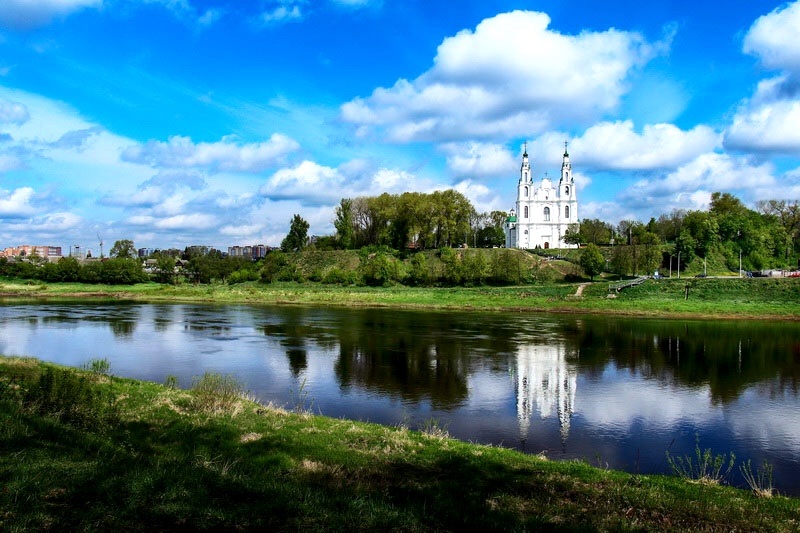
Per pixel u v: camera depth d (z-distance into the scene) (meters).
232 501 11.23
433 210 143.12
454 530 10.90
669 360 40.19
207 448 15.61
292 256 148.88
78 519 9.72
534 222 169.50
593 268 114.75
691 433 23.39
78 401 17.52
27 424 15.20
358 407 26.36
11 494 10.34
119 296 98.44
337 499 11.73
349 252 144.50
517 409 26.58
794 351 44.59
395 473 14.52
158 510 10.31
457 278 113.31
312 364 36.91
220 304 86.31
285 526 10.20
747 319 69.31
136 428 17.22
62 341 46.53
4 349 42.25
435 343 46.56
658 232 163.75
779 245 138.00
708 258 130.38
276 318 65.88
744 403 28.36
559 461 17.83
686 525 12.03
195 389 23.67
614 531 11.40
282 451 15.91
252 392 29.11
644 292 91.12
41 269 130.50
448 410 26.17
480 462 15.95
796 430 23.97
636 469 19.06
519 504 12.66
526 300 85.44
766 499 14.34
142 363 37.03
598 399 28.80
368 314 71.50
